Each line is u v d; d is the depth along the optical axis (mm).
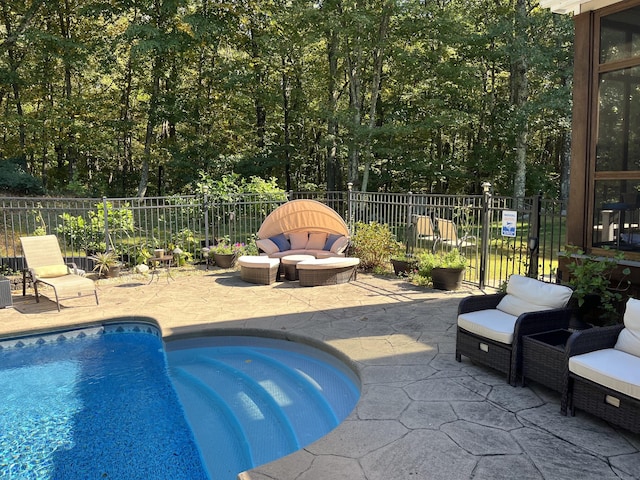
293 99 23172
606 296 5016
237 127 23406
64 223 11203
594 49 5535
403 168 22375
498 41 20938
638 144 5086
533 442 3465
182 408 4797
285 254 10102
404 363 5070
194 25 17359
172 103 19891
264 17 19922
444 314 6898
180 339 6461
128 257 10789
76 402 4934
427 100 20141
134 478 3625
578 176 5734
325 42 20938
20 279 9461
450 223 9445
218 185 12500
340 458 3287
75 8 19484
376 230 10477
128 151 25453
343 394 5055
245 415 4648
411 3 17469
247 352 6348
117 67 20312
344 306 7492
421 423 3764
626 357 3729
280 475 3102
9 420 4535
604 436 3547
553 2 5844
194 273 10422
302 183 26203
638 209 5082
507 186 23984
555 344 4559
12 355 6336
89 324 7137
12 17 19562
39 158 26062
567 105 16844
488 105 23109
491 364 4680
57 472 3695
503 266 10680
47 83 20625
